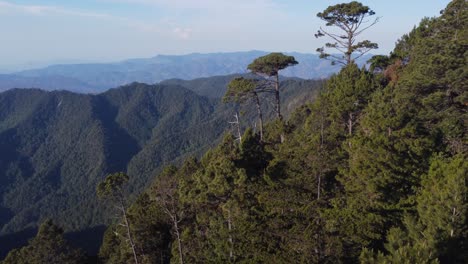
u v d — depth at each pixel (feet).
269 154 97.50
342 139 84.33
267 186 73.46
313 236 65.57
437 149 69.87
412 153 65.92
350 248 64.44
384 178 62.59
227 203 77.61
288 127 117.19
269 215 71.61
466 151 70.28
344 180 68.90
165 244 115.14
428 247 47.16
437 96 78.18
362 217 62.39
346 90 95.30
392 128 69.77
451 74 77.61
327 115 95.96
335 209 64.49
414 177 65.16
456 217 53.83
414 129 67.82
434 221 54.90
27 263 126.11
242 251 74.02
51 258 127.65
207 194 84.64
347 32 123.65
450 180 54.75
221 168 81.30
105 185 84.99
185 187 93.66
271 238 71.41
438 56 80.89
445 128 74.79
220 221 82.38
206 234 87.76
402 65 120.78
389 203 64.95
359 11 116.67
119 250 122.62
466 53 81.30
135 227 107.55
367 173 63.26
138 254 109.50
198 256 87.56
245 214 75.00
